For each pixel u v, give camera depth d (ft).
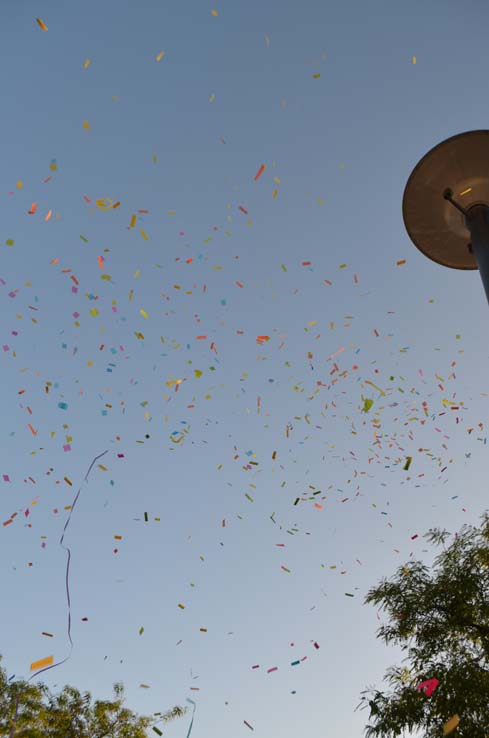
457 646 24.25
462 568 26.20
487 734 20.33
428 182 18.01
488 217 16.94
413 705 22.24
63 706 48.83
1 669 47.21
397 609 25.96
